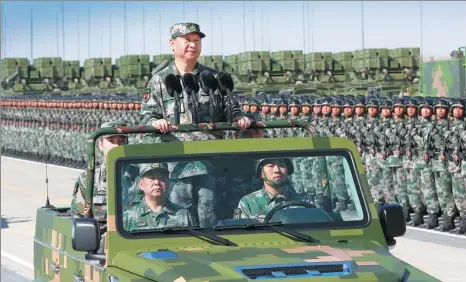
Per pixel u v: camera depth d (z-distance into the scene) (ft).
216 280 21.02
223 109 29.12
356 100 66.64
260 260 22.21
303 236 24.38
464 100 57.41
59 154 123.03
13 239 63.16
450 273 44.88
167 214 24.61
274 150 25.27
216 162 24.98
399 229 24.97
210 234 24.22
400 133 62.03
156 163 24.70
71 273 27.71
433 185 59.67
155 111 30.12
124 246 23.98
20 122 135.74
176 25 29.96
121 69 168.76
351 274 21.56
